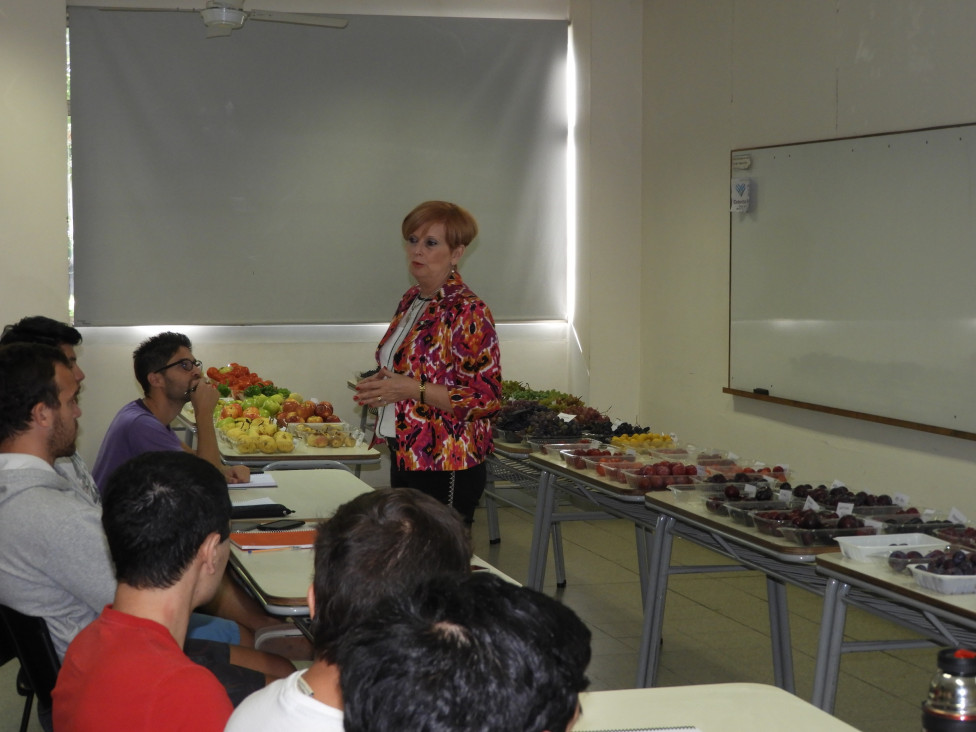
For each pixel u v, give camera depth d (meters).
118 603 1.63
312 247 7.48
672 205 7.14
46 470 2.30
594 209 7.58
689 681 4.01
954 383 4.52
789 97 5.77
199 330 7.44
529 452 4.80
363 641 0.79
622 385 7.69
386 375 3.20
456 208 3.38
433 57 7.58
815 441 5.60
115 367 7.29
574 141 7.81
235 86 7.29
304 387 7.60
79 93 7.04
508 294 7.84
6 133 6.78
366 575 1.27
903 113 4.88
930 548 2.66
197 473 1.67
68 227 7.01
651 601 3.54
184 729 1.44
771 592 3.55
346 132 7.48
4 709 3.69
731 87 6.36
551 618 0.81
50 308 6.94
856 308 5.18
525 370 8.04
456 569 1.35
